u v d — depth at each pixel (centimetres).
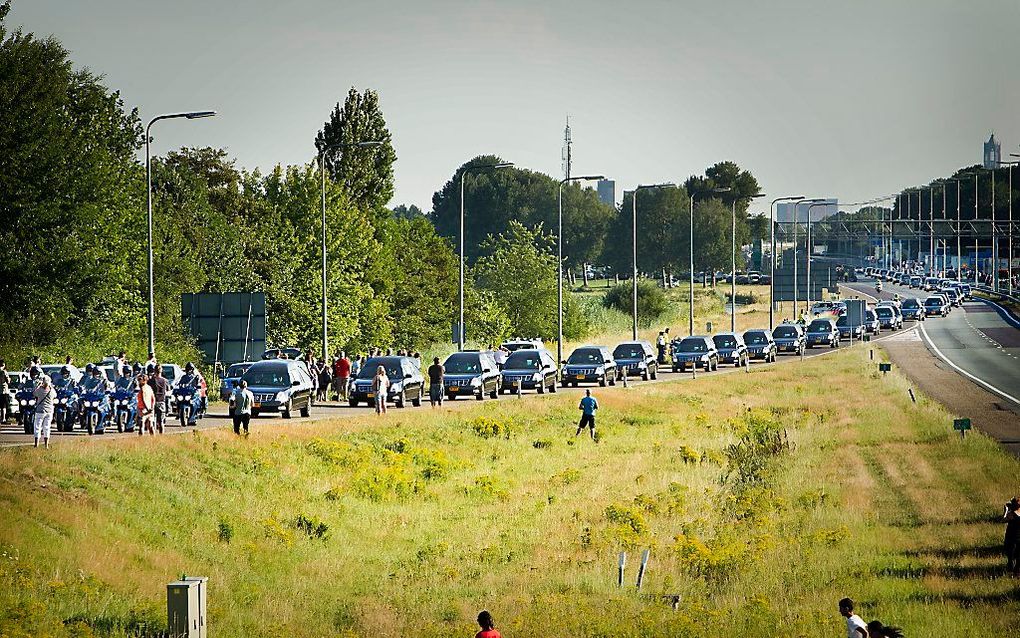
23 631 7875
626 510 12706
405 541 12438
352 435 16362
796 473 15050
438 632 8681
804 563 10419
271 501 12788
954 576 9769
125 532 10500
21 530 9650
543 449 17838
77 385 15300
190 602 8244
